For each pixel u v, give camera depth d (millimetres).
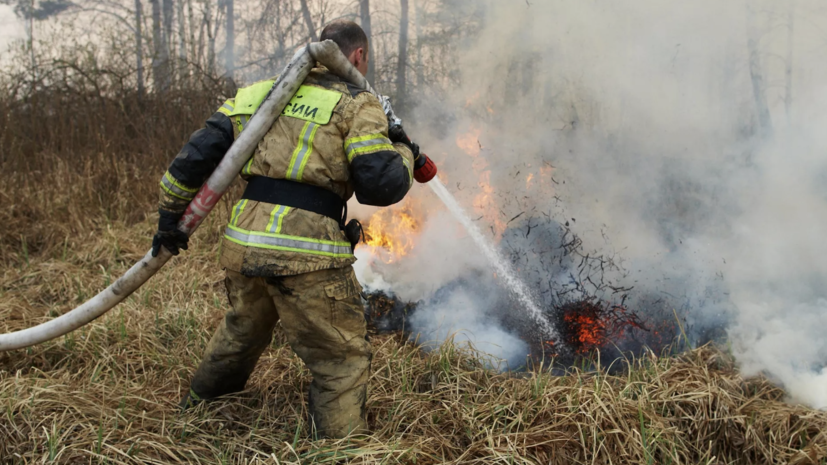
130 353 2832
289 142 1927
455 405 2334
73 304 3480
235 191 4953
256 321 2172
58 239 4477
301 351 2084
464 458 2045
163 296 3496
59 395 2285
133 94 6504
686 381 2471
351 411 2098
